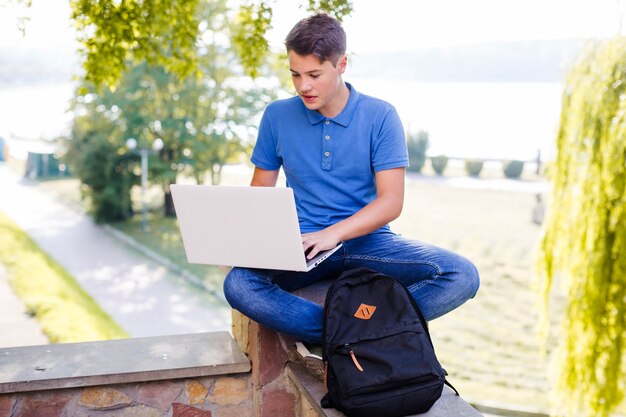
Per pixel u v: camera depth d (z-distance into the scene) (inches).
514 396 336.2
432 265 78.7
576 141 188.7
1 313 351.9
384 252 83.0
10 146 1380.4
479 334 439.5
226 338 102.0
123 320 409.7
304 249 73.0
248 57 154.6
